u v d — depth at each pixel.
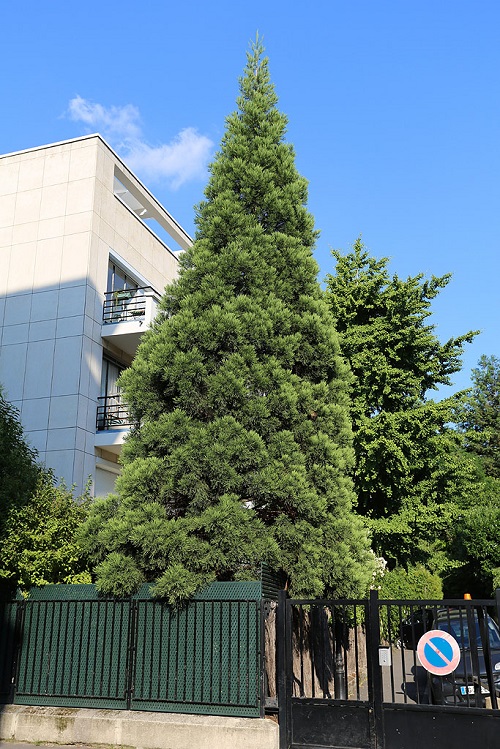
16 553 9.25
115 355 20.42
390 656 7.36
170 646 8.44
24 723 8.54
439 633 7.29
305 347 10.02
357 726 7.30
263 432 9.38
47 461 17.89
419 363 20.41
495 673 9.37
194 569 8.55
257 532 8.75
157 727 7.90
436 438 19.27
